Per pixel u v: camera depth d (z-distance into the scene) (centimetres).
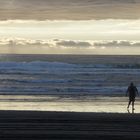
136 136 1884
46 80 6556
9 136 1811
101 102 4175
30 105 3828
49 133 1903
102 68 9038
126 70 8731
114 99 4428
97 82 6575
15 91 5056
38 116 2458
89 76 7488
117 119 2398
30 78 6862
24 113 2602
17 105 3803
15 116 2444
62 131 1967
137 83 6581
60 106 3812
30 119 2327
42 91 5125
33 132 1917
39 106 3766
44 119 2339
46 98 4441
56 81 6512
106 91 5216
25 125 2119
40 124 2159
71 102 4156
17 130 1964
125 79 7100
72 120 2327
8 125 2111
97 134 1916
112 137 1856
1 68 8300
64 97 4584
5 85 5788
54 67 8794
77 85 6047
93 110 3547
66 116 2484
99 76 7481
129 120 2361
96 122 2270
